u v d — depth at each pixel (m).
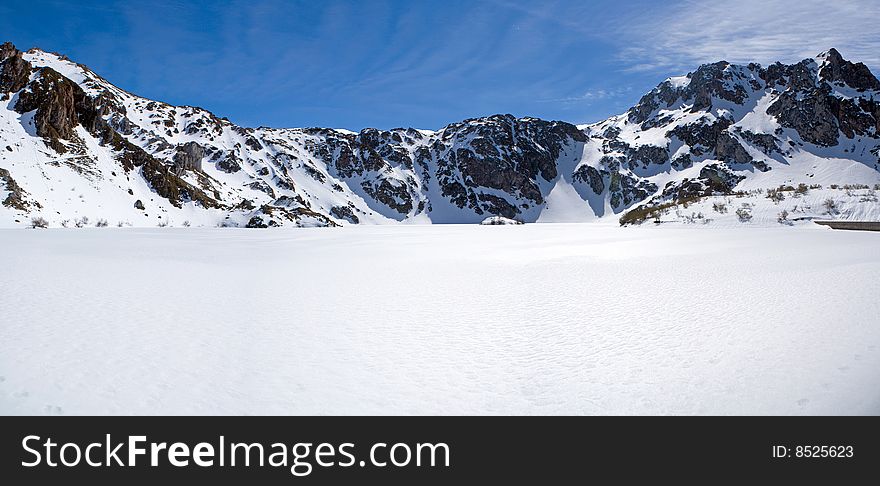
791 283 15.24
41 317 12.51
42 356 9.45
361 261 27.44
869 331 9.45
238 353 9.76
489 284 18.16
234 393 7.88
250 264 25.84
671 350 9.30
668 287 16.02
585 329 11.11
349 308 13.96
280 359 9.41
